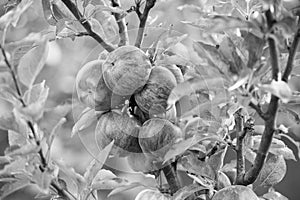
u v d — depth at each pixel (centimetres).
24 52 126
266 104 130
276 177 138
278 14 112
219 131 129
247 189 125
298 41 114
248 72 113
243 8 133
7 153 119
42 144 119
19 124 119
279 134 134
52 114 121
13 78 115
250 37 116
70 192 131
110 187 129
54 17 137
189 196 136
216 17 112
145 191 130
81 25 136
